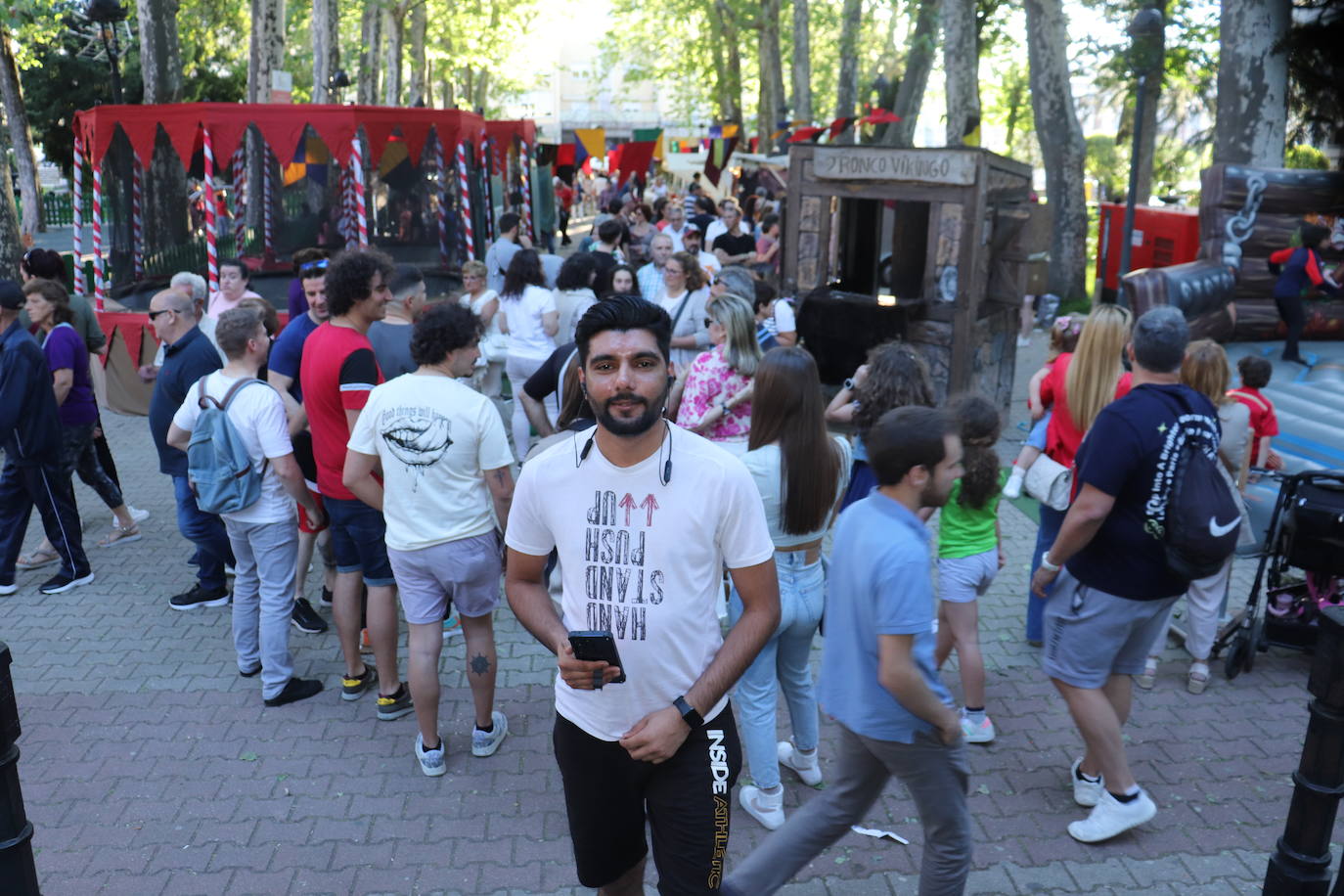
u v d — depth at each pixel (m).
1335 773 2.97
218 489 4.72
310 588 6.48
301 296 9.14
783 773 4.42
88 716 4.91
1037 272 10.20
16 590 6.46
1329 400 10.05
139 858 3.85
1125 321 4.98
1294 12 12.70
